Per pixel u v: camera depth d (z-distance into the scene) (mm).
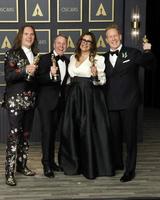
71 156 4164
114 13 5309
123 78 3924
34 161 4668
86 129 4012
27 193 3719
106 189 3822
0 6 5148
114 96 3951
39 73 3938
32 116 4020
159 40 7910
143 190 3799
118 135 4203
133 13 5293
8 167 3910
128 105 3906
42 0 5203
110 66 3963
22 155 4148
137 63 3879
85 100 4020
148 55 3775
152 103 8297
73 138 4125
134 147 4020
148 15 7953
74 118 4098
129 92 3928
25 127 4016
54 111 4047
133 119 3941
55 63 3898
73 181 4027
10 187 3861
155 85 8203
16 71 3715
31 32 3803
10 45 5238
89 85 4043
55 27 5273
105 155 4105
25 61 3771
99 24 5316
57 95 4012
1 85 5266
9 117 3818
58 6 5230
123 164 4406
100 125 4059
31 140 5434
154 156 4934
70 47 5316
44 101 3982
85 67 4020
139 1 5277
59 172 4289
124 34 5340
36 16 5223
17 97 3760
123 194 3693
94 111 4062
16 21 5203
